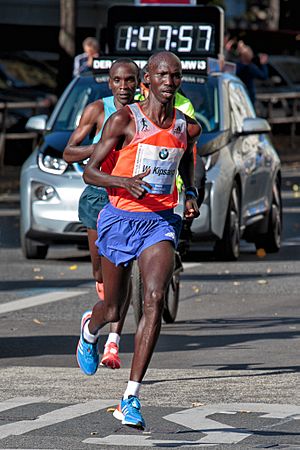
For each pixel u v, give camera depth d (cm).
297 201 4653
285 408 1572
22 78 5812
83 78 3238
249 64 4538
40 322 2319
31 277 2875
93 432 1457
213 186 2955
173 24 3594
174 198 1541
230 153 3066
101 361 1783
